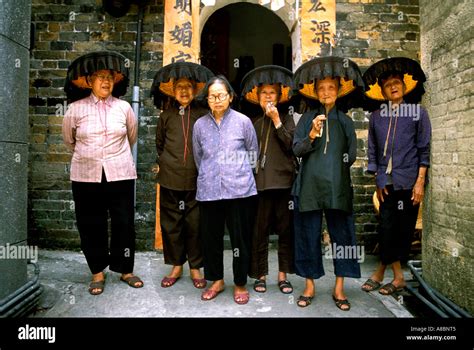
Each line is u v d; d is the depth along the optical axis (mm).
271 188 2746
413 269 2936
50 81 3975
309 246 2600
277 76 2611
